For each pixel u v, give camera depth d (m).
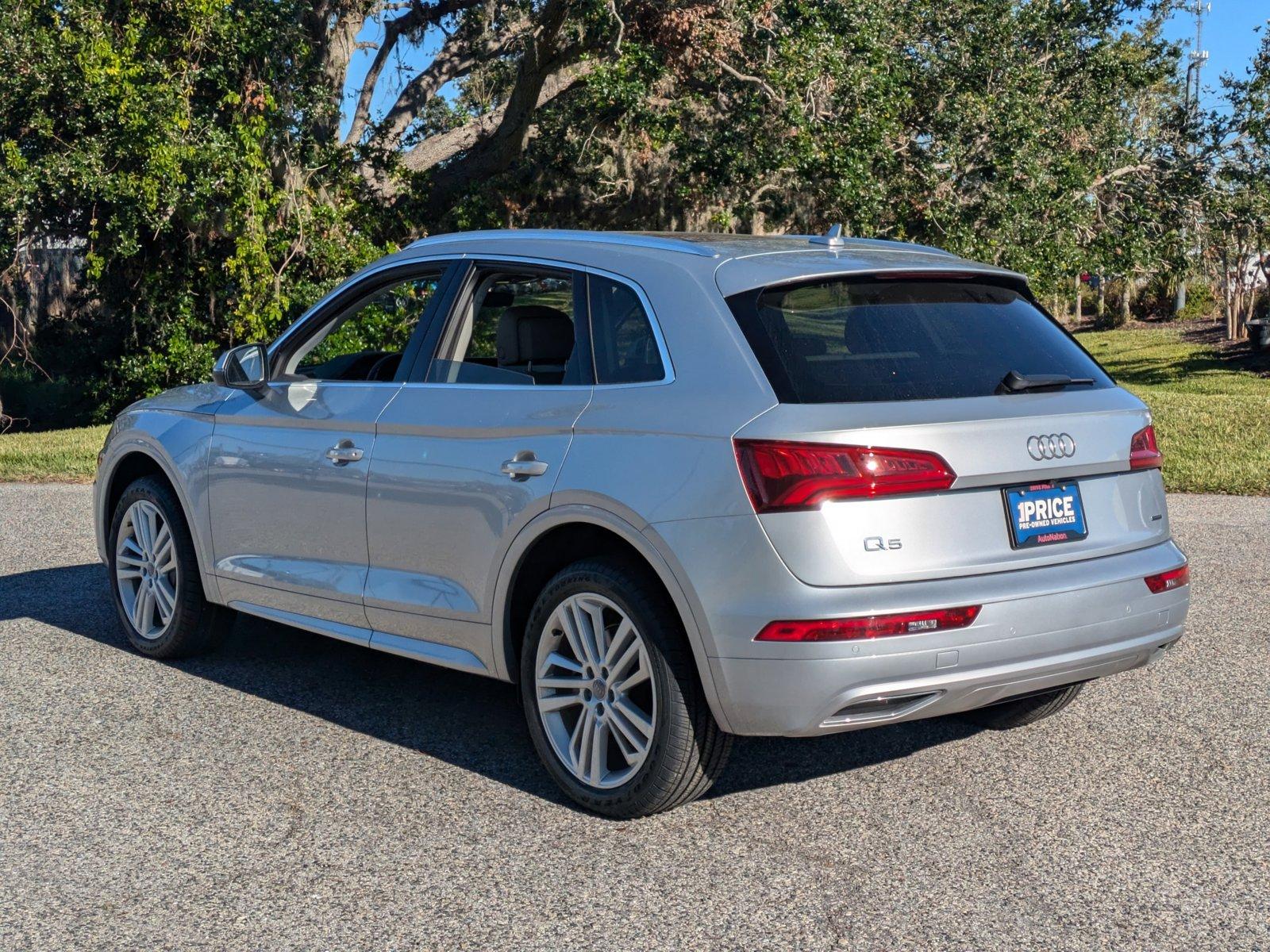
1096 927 3.29
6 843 3.85
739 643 3.59
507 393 4.32
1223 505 10.18
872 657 3.51
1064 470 3.86
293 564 5.07
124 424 5.95
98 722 4.96
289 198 21.27
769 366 3.71
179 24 19.53
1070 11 23.27
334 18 23.06
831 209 22.38
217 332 24.03
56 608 6.86
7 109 18.91
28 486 12.43
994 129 21.61
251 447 5.22
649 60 18.67
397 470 4.58
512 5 21.20
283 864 3.69
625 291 4.13
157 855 3.76
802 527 3.52
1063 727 4.91
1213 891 3.50
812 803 4.15
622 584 3.87
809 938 3.23
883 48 19.72
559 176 25.55
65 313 25.89
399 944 3.22
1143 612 3.99
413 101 24.62
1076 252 22.83
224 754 4.61
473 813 4.07
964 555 3.67
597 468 3.91
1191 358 28.11
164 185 19.19
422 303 4.82
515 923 3.33
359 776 4.39
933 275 4.12
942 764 4.51
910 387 3.74
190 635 5.67
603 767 4.04
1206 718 4.98
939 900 3.44
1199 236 26.67
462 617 4.40
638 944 3.21
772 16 18.77
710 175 20.59
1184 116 25.58
